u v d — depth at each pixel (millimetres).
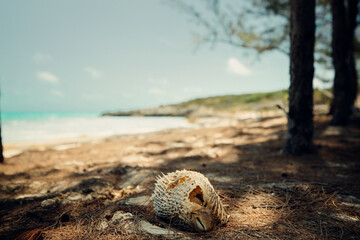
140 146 9852
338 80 11023
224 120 25531
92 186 4508
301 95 6520
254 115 27828
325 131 10156
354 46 12242
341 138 8773
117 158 7688
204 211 2541
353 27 11109
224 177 4723
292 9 6430
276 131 11430
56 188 4551
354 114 12734
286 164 5730
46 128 22516
